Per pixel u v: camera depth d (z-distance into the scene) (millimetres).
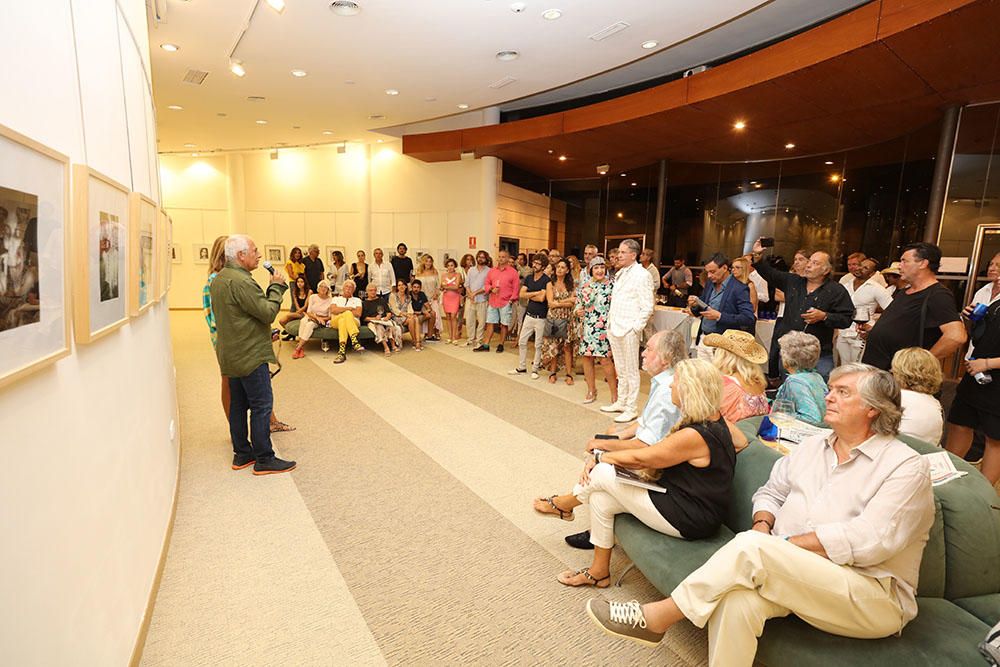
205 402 4609
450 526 2590
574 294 5566
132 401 1809
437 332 8430
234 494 2879
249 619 1885
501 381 5617
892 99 5637
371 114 8336
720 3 4652
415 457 3463
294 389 5117
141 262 1913
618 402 4453
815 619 1403
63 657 1103
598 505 2061
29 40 1025
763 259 4137
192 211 11516
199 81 6781
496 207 9570
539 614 1960
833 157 8312
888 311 2982
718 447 1832
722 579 1446
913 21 3947
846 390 1533
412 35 5379
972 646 1372
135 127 2074
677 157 9102
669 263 9625
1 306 845
